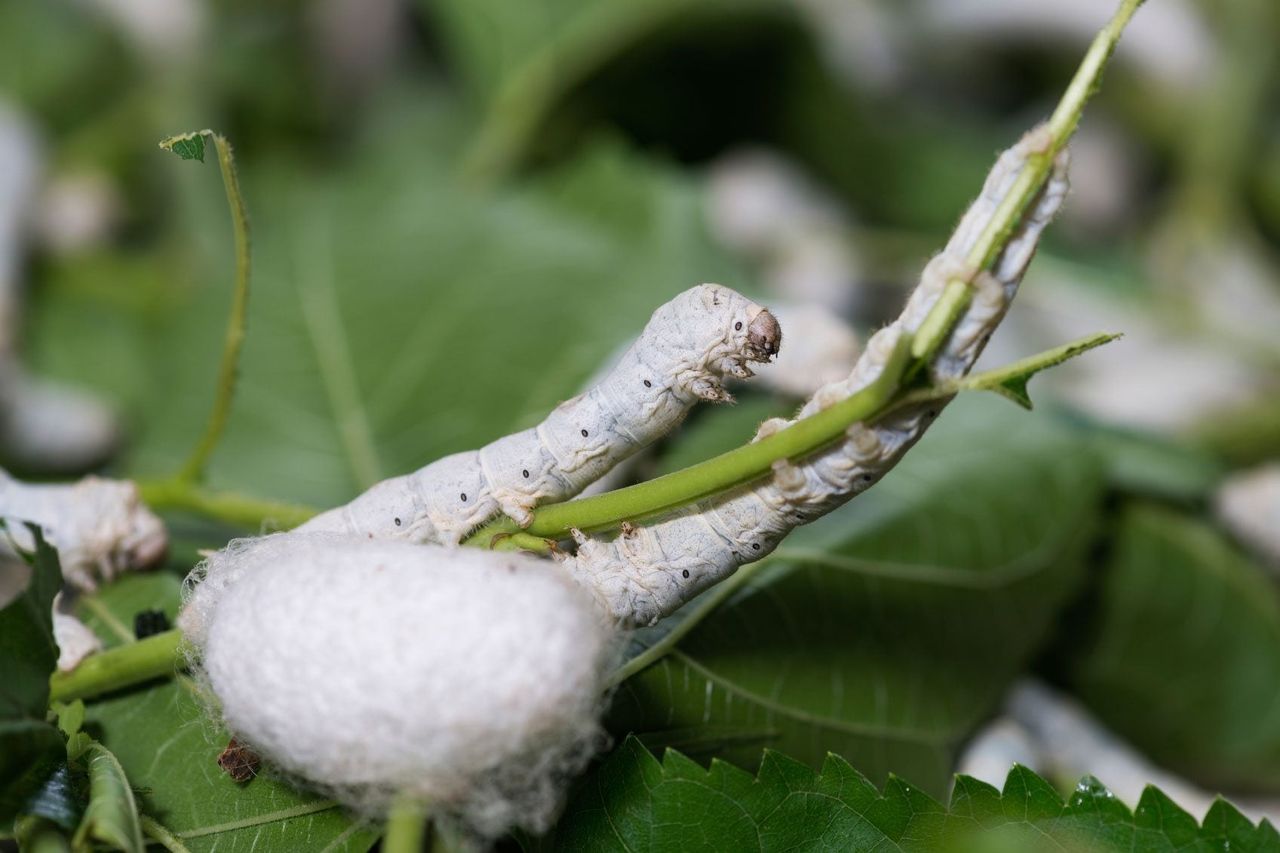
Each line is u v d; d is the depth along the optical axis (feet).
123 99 1.43
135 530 0.89
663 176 1.19
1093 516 1.02
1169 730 1.08
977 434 1.01
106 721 0.84
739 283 1.15
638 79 1.39
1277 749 1.06
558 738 0.75
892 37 1.49
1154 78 1.40
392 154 1.45
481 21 1.37
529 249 1.11
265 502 0.91
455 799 0.75
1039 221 0.75
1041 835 0.81
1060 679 1.08
